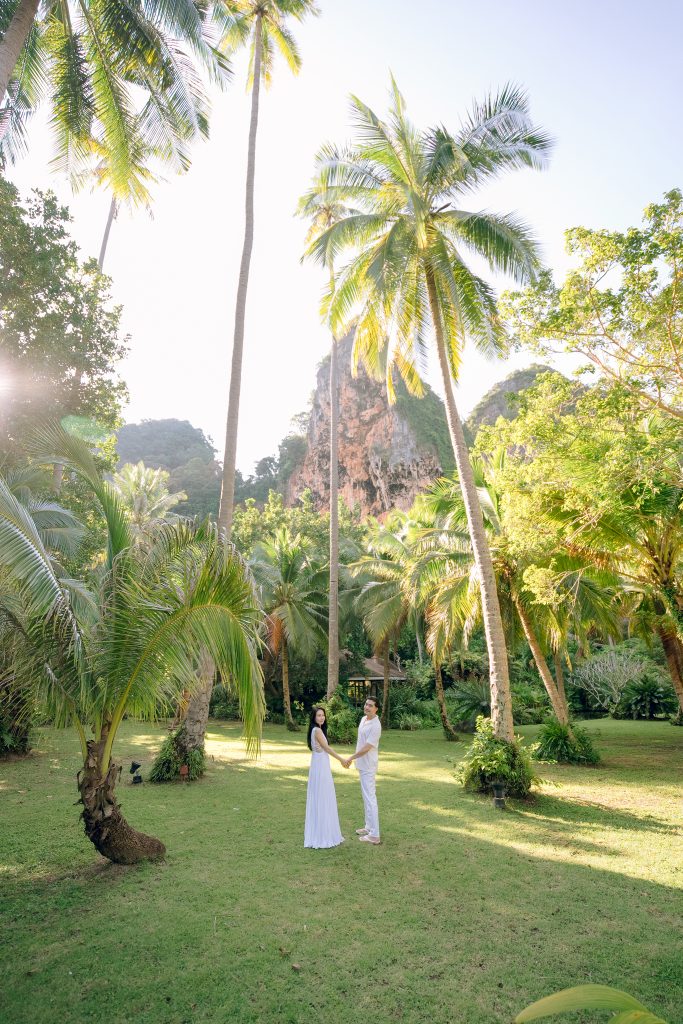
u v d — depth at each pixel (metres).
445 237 12.29
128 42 9.42
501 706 10.38
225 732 21.55
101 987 3.93
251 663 5.63
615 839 7.48
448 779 11.67
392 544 23.48
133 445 112.06
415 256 11.89
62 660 5.71
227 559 5.67
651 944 4.59
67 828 7.55
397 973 4.14
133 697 6.05
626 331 8.80
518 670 30.50
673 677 12.65
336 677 20.41
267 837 7.31
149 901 5.30
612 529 11.86
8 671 5.71
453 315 13.07
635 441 8.82
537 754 14.43
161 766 10.94
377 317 13.57
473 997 3.85
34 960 4.28
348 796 9.96
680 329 8.74
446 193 11.81
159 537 6.17
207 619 5.71
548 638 17.88
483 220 11.22
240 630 5.71
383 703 25.52
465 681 28.73
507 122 11.20
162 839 7.18
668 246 7.98
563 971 4.18
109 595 6.15
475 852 6.84
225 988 3.92
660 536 11.95
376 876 6.01
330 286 14.07
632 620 19.22
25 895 5.43
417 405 86.12
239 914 5.05
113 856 6.13
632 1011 1.57
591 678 28.91
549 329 9.04
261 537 39.97
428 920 4.99
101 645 5.76
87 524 17.23
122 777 11.27
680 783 11.45
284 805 9.06
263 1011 3.68
